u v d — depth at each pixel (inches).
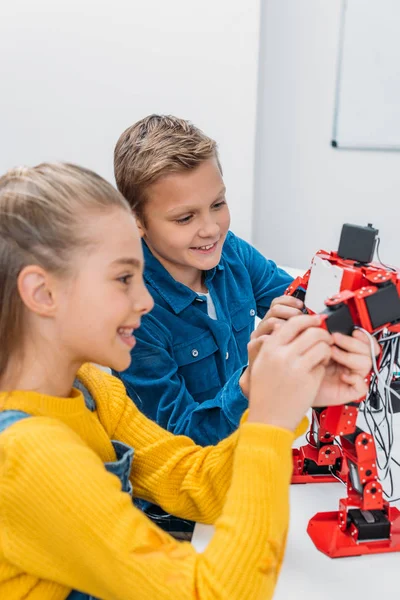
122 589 19.1
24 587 21.7
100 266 21.8
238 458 21.5
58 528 19.2
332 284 26.7
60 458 19.6
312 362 22.1
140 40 92.5
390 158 91.1
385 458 34.8
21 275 21.5
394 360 28.3
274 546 20.1
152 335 38.8
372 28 85.4
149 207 36.5
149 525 20.4
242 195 97.7
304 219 100.3
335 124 92.6
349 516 28.4
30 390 23.2
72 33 94.4
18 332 22.7
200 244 37.1
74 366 24.0
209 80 92.1
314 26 89.2
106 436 26.9
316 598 24.6
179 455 29.5
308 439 34.1
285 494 21.0
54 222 21.5
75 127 99.9
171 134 36.3
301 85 93.0
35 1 93.7
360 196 95.1
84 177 23.1
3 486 19.9
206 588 19.1
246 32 88.1
